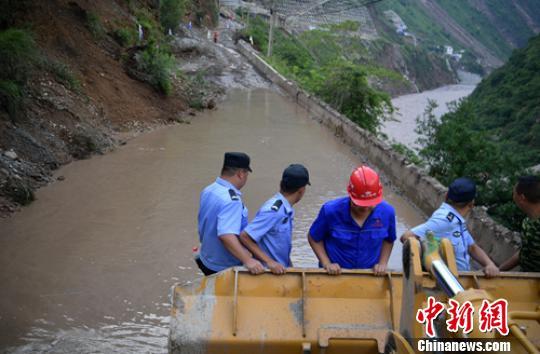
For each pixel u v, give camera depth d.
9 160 10.65
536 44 41.91
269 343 4.02
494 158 12.51
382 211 4.76
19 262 7.64
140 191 10.98
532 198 4.71
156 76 18.89
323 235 4.89
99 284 7.17
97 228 8.99
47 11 16.61
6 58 12.09
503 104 36.66
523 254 4.85
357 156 15.40
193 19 42.81
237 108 22.06
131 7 26.27
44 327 6.12
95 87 16.17
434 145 13.41
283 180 4.73
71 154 12.77
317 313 4.16
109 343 5.90
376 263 4.89
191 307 4.14
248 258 4.38
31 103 12.90
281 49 43.81
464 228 4.90
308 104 22.55
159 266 7.77
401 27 133.88
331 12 51.19
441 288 3.22
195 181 11.88
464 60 155.88
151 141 15.27
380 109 22.86
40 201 10.04
